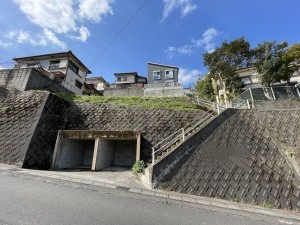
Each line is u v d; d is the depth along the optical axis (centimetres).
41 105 1065
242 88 2245
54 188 507
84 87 2758
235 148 794
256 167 715
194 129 920
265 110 996
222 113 941
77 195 470
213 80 1434
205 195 621
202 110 1291
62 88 1725
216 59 2169
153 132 1144
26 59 2444
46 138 1003
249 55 2061
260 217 473
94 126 1200
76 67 2572
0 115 1027
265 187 647
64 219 325
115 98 1521
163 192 594
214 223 400
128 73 3888
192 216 425
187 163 706
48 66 2372
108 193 518
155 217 391
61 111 1229
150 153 1046
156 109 1297
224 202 577
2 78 1322
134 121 1220
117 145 1273
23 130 938
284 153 775
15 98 1165
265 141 836
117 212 390
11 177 579
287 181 668
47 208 365
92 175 770
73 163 1145
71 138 1053
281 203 601
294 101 1052
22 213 330
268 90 1174
